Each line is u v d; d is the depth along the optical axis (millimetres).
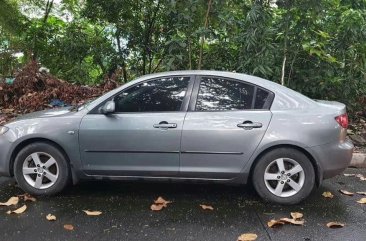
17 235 4348
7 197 5473
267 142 5109
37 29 11633
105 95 5398
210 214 4949
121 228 4535
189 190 5785
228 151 5145
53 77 10047
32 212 4953
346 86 8859
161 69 9766
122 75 11242
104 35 11234
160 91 5371
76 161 5332
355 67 8977
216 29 8773
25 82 9836
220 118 5172
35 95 9273
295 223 4652
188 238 4309
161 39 10945
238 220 4773
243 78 5363
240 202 5348
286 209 5117
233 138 5125
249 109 5242
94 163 5324
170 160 5215
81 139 5289
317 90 8844
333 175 5242
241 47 8570
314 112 5191
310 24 8469
